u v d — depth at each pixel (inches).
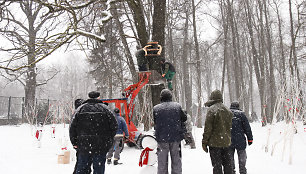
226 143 164.2
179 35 1176.8
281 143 389.7
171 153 171.3
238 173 213.0
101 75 838.5
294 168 225.8
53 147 374.6
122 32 630.5
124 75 868.0
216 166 164.1
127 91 385.1
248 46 1298.0
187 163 258.1
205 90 1900.8
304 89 371.6
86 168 148.9
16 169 231.6
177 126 171.2
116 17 588.4
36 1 138.3
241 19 1091.3
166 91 181.0
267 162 256.1
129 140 352.2
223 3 981.2
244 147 191.8
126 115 366.0
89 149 146.5
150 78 342.6
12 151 333.1
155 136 174.1
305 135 430.0
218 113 167.9
